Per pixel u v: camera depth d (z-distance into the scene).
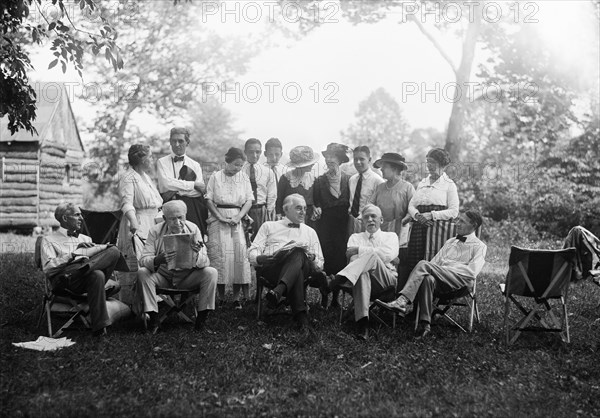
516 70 23.36
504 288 7.70
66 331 7.59
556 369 6.66
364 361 6.71
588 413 5.65
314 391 5.89
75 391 5.66
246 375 6.20
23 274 11.05
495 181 22.55
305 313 7.71
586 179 21.45
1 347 6.75
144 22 28.47
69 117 25.59
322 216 9.09
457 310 8.72
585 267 7.57
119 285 8.05
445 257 8.02
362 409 5.49
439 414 5.44
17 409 5.21
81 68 9.41
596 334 7.87
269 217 9.28
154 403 5.46
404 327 7.90
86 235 8.37
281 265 7.81
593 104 23.70
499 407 5.65
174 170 8.77
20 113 9.26
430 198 8.37
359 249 7.95
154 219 8.18
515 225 19.94
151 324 7.61
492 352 7.10
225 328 7.76
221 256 8.73
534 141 24.14
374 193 8.86
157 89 29.16
